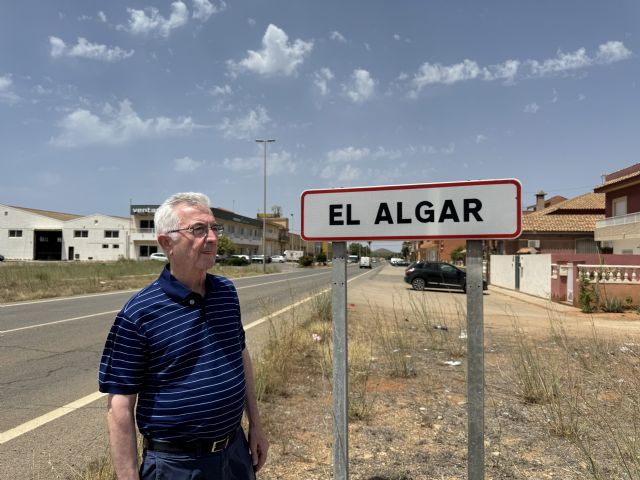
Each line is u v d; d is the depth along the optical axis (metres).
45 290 18.52
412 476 3.21
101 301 15.56
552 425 4.03
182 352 1.81
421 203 2.45
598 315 13.05
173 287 1.88
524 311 14.54
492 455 3.52
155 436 1.81
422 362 6.48
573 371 5.83
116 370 1.78
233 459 1.98
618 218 29.16
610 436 3.70
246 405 2.28
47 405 5.04
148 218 72.31
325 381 5.47
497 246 38.53
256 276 36.03
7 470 3.53
